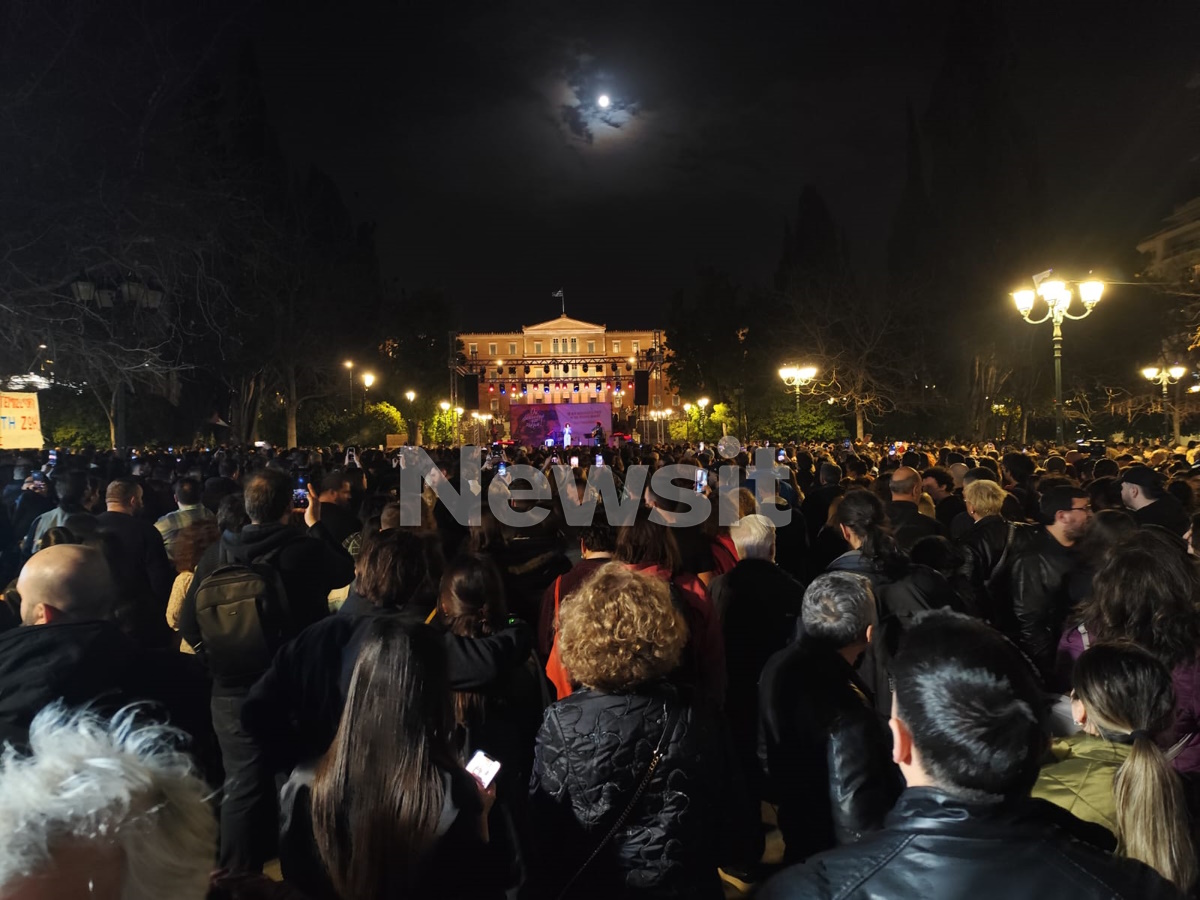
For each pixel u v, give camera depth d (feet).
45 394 88.58
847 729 8.68
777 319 138.62
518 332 377.50
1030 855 4.51
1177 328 102.78
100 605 8.99
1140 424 115.55
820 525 26.73
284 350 109.09
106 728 3.74
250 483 14.51
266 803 12.21
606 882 7.18
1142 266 116.37
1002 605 16.89
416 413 189.98
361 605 10.61
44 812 2.99
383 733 6.48
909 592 12.78
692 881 7.27
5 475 34.53
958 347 119.14
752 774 11.23
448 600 10.25
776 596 13.43
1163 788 6.59
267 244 61.93
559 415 141.18
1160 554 9.73
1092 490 21.52
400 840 6.28
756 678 13.00
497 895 7.02
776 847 14.53
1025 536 16.92
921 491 25.20
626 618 7.61
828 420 129.59
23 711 7.70
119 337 46.11
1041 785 7.27
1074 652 10.98
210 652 12.47
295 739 9.87
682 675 11.31
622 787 7.23
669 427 198.70
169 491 31.71
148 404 96.43
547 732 7.67
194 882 3.38
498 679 9.59
